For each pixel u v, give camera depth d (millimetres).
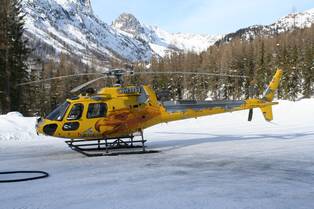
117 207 6160
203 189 7312
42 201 6582
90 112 12016
